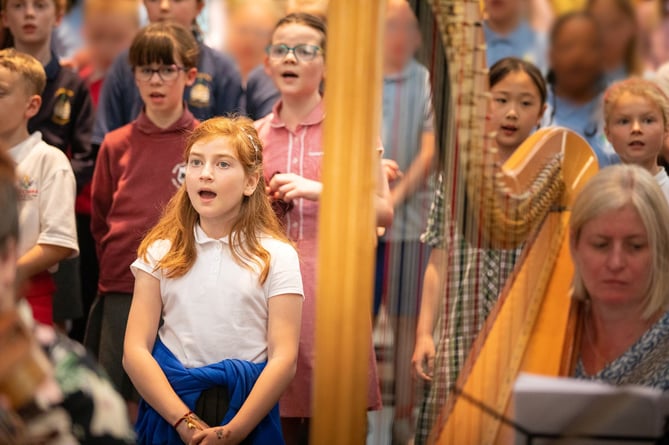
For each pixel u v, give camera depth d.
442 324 4.01
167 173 5.17
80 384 2.28
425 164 4.00
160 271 4.08
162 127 5.23
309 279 4.72
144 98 5.21
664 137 5.51
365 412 3.15
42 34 5.84
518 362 3.70
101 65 6.70
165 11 6.30
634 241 3.65
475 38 3.35
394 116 3.92
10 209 2.21
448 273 4.01
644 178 3.69
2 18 5.91
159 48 5.14
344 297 3.12
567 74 6.76
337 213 3.10
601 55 6.81
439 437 3.69
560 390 3.34
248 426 3.81
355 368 3.13
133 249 5.09
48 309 4.95
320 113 5.04
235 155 4.07
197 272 4.04
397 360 3.78
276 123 5.07
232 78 6.18
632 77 6.79
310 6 6.04
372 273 3.12
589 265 3.69
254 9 6.82
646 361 3.60
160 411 3.83
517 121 5.27
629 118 5.41
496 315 3.87
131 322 4.03
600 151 5.74
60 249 4.89
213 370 3.87
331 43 3.08
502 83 5.29
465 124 3.44
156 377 3.89
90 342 5.18
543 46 6.89
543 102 5.39
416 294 3.82
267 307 4.03
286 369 3.92
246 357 3.97
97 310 5.19
